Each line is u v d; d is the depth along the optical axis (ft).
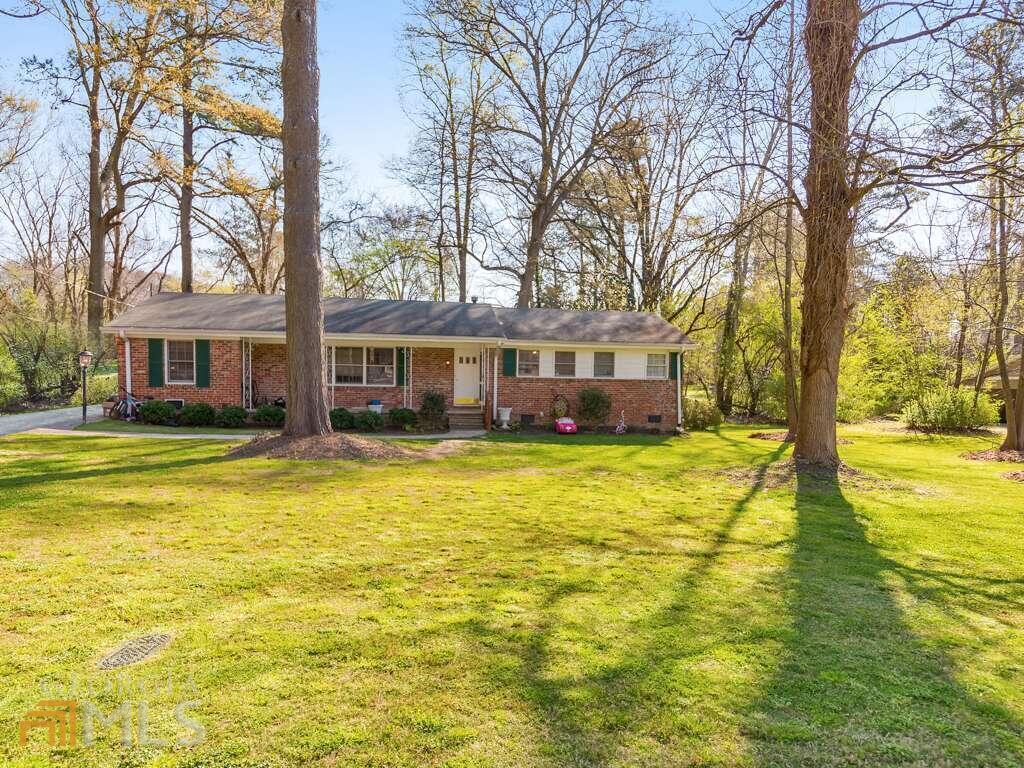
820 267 34.37
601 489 30.19
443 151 95.86
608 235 89.71
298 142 38.45
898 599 15.89
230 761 8.30
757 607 14.82
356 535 20.15
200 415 52.80
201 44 65.26
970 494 31.55
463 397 65.36
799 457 36.99
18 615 12.92
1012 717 10.10
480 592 15.16
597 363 63.46
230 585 15.07
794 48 25.39
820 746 9.07
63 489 25.46
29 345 64.80
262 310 60.54
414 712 9.61
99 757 8.32
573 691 10.39
